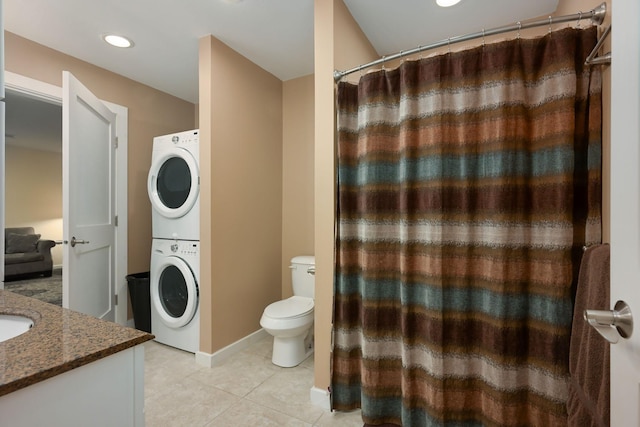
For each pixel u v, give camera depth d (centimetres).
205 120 218
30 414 58
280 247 292
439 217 137
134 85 285
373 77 154
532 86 125
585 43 117
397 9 188
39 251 527
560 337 117
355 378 167
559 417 117
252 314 259
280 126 292
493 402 129
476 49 132
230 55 233
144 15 193
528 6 186
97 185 241
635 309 51
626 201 54
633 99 53
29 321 90
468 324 136
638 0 52
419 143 144
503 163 126
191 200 234
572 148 116
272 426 158
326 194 172
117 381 73
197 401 179
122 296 271
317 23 173
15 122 427
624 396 53
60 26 203
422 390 145
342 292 165
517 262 126
